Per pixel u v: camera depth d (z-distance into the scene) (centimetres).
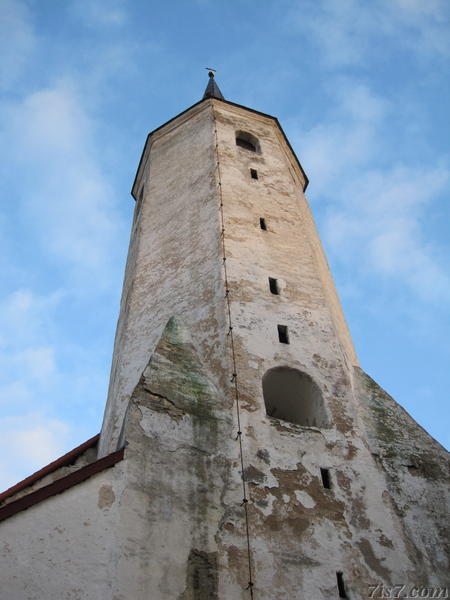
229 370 1681
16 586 1113
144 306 2078
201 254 2116
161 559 1230
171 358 1714
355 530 1430
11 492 1752
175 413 1527
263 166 2603
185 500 1350
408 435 1733
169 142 2892
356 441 1631
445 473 1647
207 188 2398
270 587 1271
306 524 1403
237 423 1552
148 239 2356
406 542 1447
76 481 1288
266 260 2092
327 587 1309
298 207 2436
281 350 1794
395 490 1555
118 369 1961
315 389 1745
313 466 1528
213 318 1853
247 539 1334
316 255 2278
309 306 1981
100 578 1155
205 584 1232
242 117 2931
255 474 1456
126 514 1266
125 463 1355
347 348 2044
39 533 1191
